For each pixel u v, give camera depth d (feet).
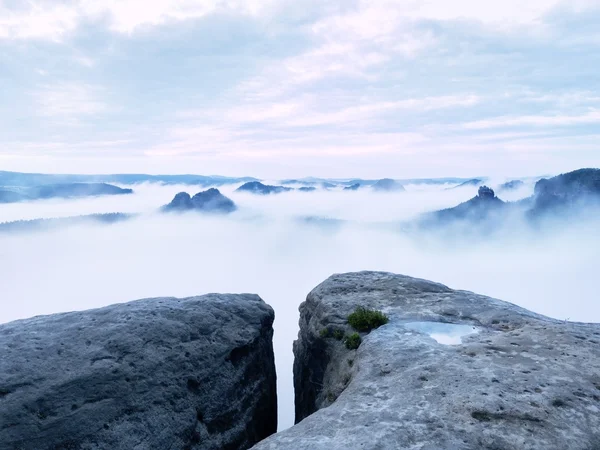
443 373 39.81
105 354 49.85
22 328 54.29
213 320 59.88
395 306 62.59
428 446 29.35
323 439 31.09
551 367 39.70
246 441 57.00
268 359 65.82
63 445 42.16
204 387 53.78
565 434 30.42
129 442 45.06
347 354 53.57
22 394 43.47
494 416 32.53
